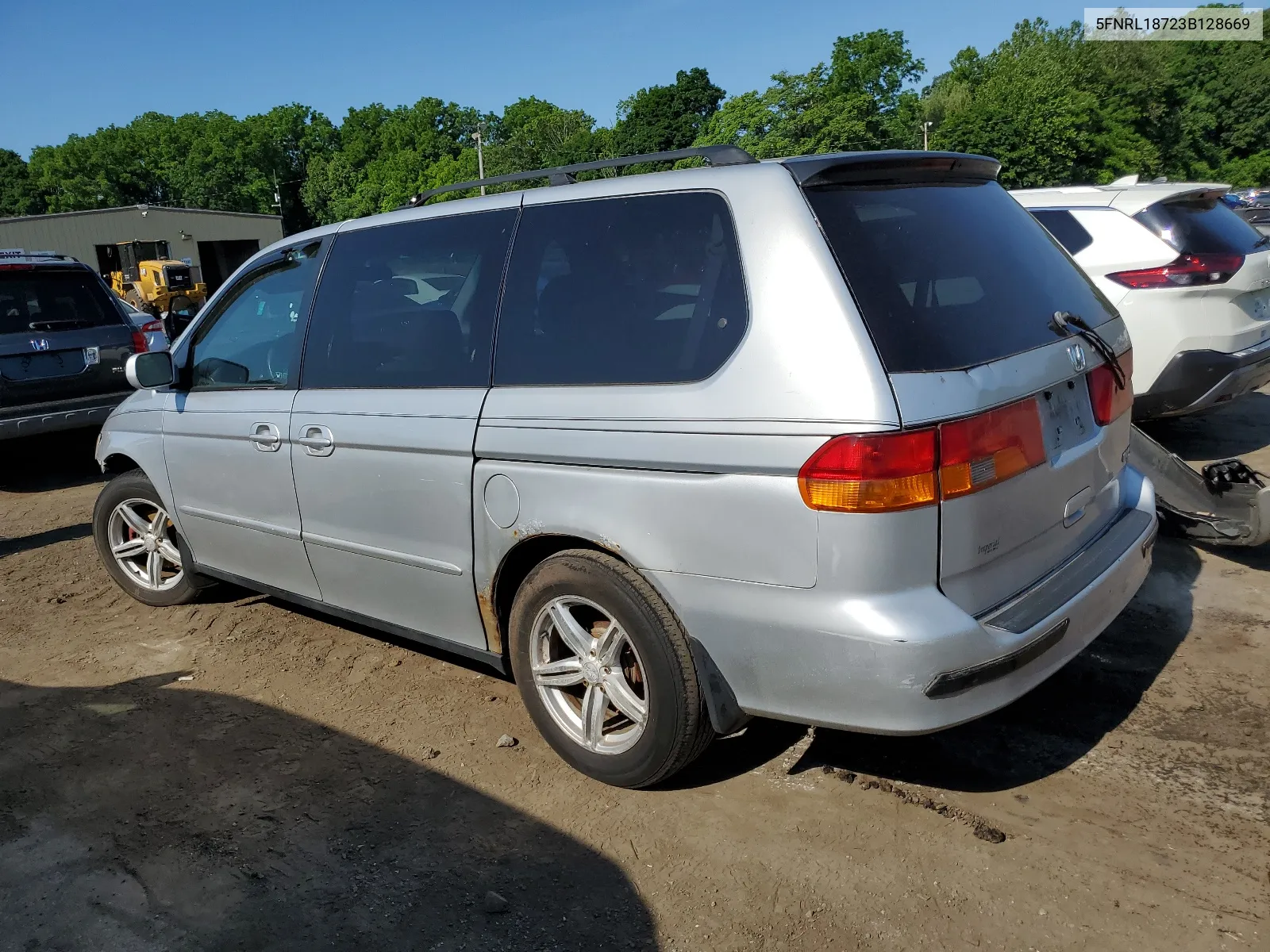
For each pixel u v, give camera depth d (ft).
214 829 9.70
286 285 12.82
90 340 25.79
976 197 10.02
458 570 10.51
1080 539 9.64
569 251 9.80
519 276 10.13
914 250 8.58
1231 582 14.33
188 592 15.56
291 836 9.50
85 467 27.91
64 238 141.79
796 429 7.78
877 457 7.46
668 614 8.87
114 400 26.03
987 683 7.97
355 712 12.03
